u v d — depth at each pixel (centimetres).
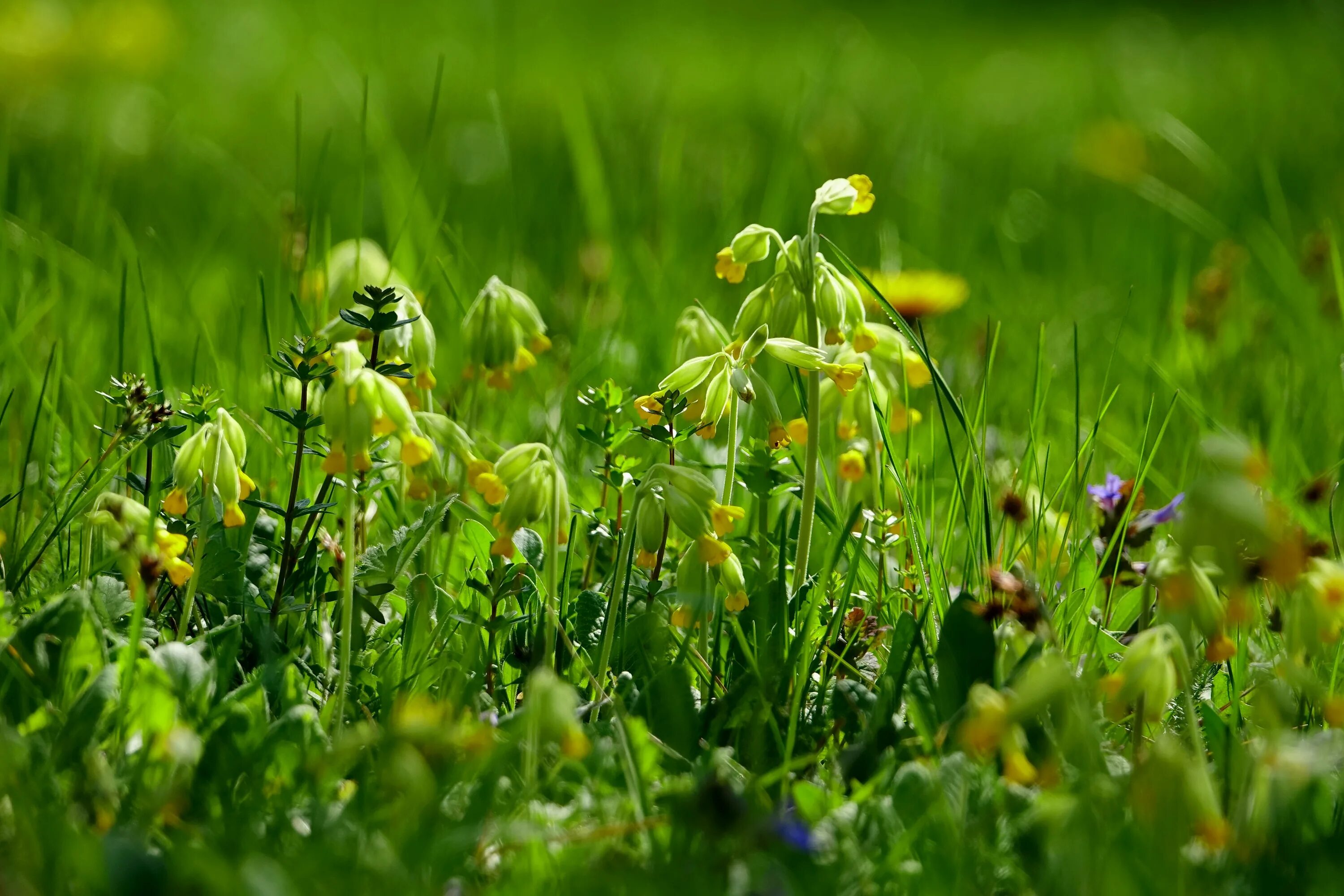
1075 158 1150
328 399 286
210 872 223
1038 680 244
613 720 292
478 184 977
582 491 446
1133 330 670
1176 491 482
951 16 2583
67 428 442
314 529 362
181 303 618
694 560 324
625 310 607
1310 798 266
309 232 545
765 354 566
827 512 391
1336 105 1343
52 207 767
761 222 705
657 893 231
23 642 289
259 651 335
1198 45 2072
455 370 560
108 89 1263
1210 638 270
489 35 1738
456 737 255
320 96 1459
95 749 267
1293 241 791
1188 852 257
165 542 313
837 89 1457
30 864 233
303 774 269
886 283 577
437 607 346
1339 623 271
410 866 242
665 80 1475
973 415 498
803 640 320
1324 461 493
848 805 269
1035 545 351
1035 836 259
